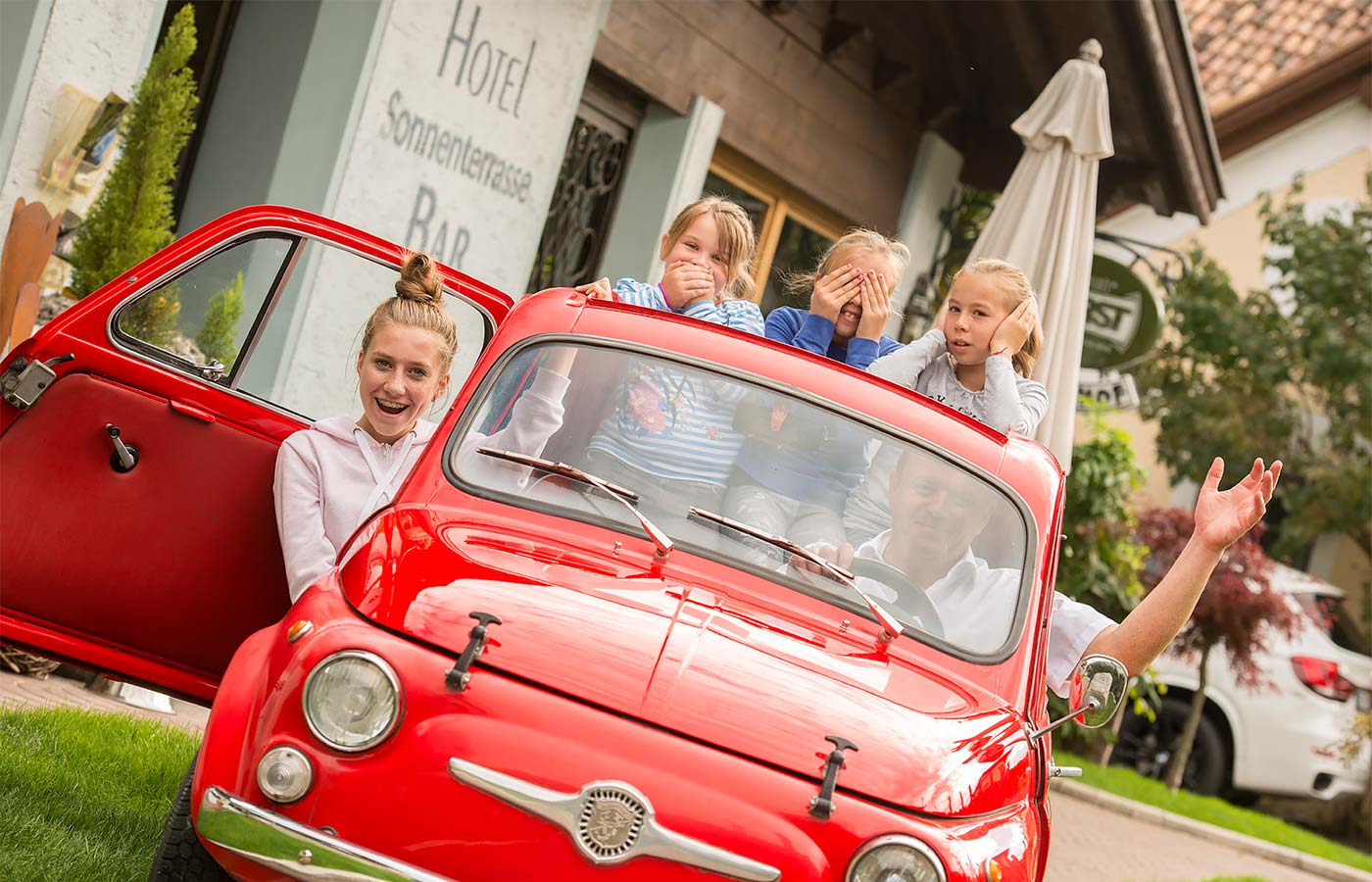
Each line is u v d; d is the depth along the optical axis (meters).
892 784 3.05
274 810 2.99
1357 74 20.61
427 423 4.63
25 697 5.71
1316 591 15.16
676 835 2.91
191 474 4.36
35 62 6.62
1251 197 21.14
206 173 8.38
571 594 3.27
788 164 11.78
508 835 2.93
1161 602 4.18
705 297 4.89
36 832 4.14
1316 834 15.53
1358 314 17.97
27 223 6.36
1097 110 8.66
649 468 3.79
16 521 4.23
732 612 3.43
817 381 4.00
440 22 8.48
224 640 4.39
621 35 9.88
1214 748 14.67
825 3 11.57
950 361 4.92
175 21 6.48
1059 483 4.04
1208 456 18.20
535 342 3.96
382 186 8.43
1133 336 11.45
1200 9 23.44
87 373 4.31
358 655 3.01
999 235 8.70
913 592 3.73
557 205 10.34
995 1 11.20
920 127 13.25
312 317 4.60
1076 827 10.75
